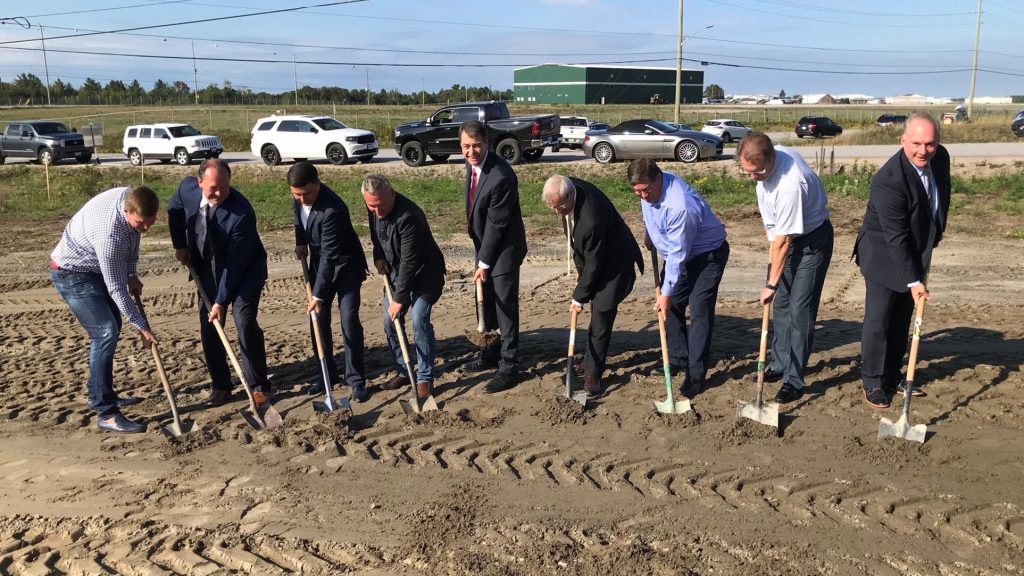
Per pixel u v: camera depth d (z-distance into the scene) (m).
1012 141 30.28
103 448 5.00
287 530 3.98
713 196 16.03
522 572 3.57
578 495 4.24
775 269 4.98
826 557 3.63
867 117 58.03
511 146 22.95
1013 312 7.56
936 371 5.87
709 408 5.36
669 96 94.81
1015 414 5.10
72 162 31.05
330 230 5.37
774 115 61.31
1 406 5.70
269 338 7.29
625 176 19.03
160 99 83.00
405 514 4.10
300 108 69.44
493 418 5.29
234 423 5.34
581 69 89.19
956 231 12.05
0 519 4.17
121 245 4.86
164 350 6.95
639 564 3.59
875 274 5.11
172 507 4.25
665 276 5.21
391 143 36.38
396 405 5.57
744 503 4.11
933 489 4.21
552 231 12.95
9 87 86.19
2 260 11.68
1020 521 3.90
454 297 8.76
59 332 7.61
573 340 5.43
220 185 5.04
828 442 4.80
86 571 3.69
